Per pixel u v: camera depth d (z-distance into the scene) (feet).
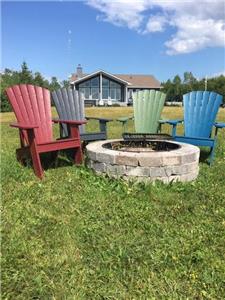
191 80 172.76
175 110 65.51
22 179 12.20
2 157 15.19
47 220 8.79
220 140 20.84
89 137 15.69
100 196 10.52
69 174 12.85
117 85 121.49
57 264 6.84
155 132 18.13
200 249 7.43
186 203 10.09
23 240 7.66
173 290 6.16
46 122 15.28
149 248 7.48
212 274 6.56
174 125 16.16
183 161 11.93
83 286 6.22
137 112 18.42
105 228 8.41
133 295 6.04
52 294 5.99
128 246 7.54
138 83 133.69
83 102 17.90
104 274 6.57
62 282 6.32
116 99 122.11
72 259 7.02
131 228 8.41
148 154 11.68
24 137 13.92
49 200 10.19
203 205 9.98
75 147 14.01
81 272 6.61
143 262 6.97
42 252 7.24
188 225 8.66
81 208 9.61
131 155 11.70
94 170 12.76
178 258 7.07
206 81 123.95
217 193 10.93
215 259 7.05
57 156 14.24
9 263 6.77
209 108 17.07
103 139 16.20
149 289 6.18
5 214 9.05
